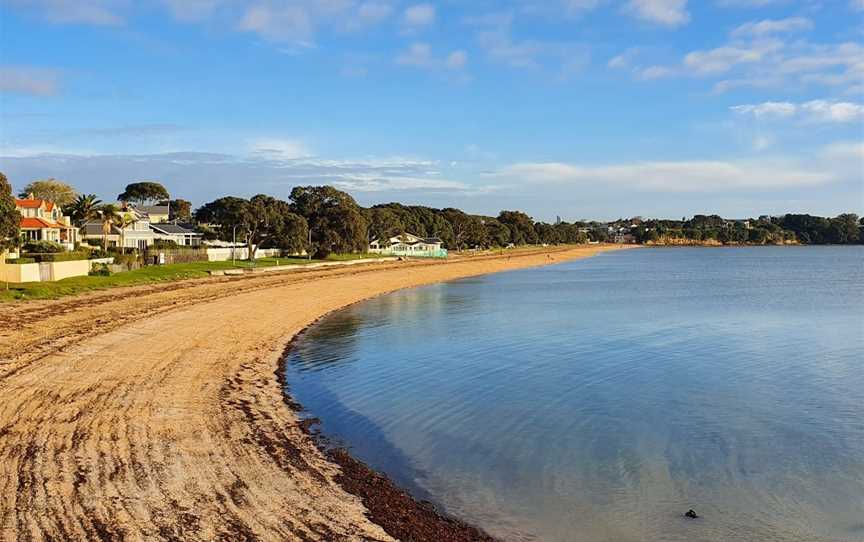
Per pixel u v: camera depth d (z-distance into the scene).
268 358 31.69
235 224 97.94
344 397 24.88
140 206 140.12
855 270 131.75
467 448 19.25
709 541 13.64
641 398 25.69
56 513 12.58
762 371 31.22
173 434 18.09
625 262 172.38
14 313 37.75
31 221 77.88
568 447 19.55
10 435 17.06
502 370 30.75
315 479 15.78
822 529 14.30
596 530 14.00
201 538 11.97
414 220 183.50
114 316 39.31
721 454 19.12
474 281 96.56
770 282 97.00
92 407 20.09
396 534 13.09
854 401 25.50
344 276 88.19
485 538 13.40
